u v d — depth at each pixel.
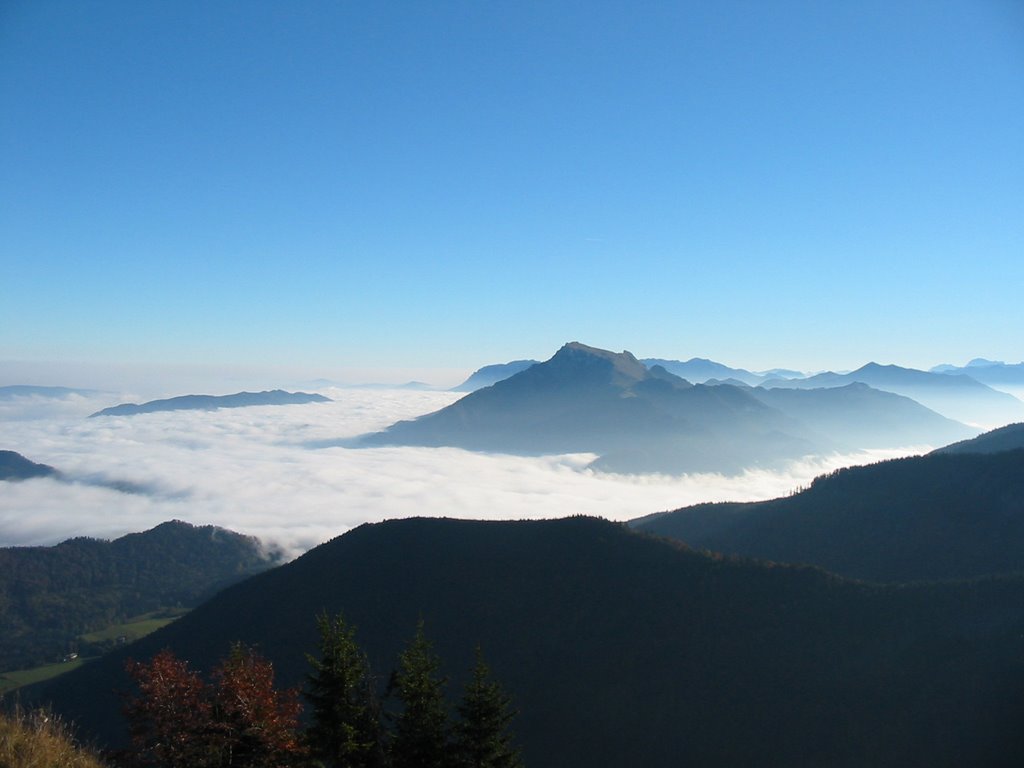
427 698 25.06
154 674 22.28
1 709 17.05
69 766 15.53
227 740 21.19
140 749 21.19
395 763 24.39
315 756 23.59
